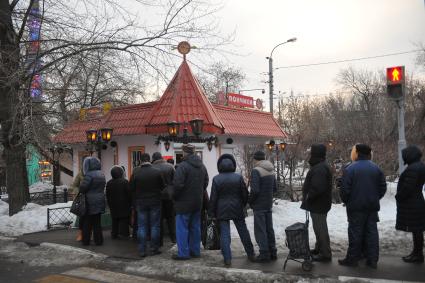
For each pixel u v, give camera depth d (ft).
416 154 21.61
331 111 199.72
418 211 21.50
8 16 42.04
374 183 20.90
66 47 39.78
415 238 21.77
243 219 23.24
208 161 49.52
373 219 21.11
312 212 22.80
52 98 42.32
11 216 42.39
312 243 27.48
